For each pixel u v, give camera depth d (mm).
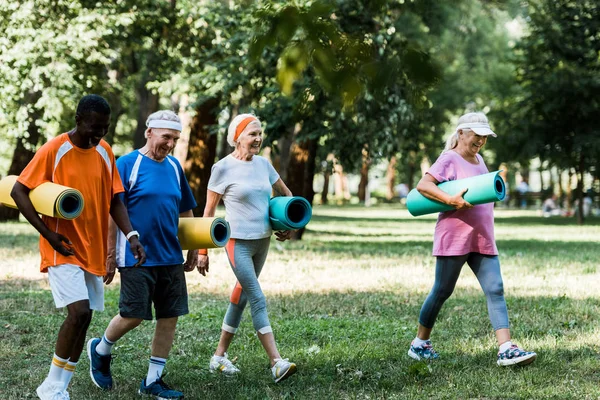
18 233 22141
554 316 9352
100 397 6027
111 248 6008
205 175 24703
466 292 11516
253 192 6527
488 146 35156
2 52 21344
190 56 23000
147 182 5965
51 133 22719
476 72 40969
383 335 8406
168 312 6145
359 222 35688
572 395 5910
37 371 6789
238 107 24641
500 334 6895
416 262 16000
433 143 40969
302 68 3324
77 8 21781
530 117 33719
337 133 19078
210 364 6895
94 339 6316
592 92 31516
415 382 6395
